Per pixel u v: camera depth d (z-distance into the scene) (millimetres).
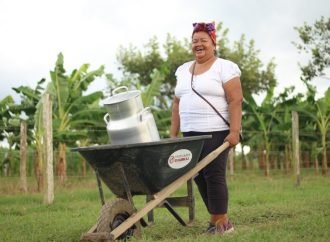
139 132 5336
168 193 5523
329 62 25328
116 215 5219
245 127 21078
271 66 34250
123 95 5504
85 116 16656
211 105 5863
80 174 20516
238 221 6918
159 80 17734
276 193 10867
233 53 33688
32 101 16391
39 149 14219
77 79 17031
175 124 6340
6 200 10711
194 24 6008
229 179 17141
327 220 6172
